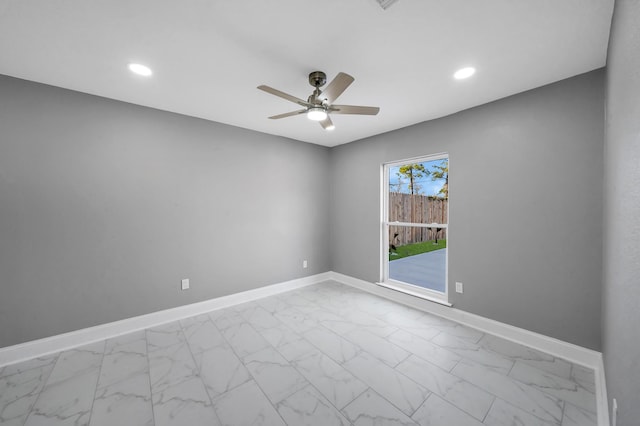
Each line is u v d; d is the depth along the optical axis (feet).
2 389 5.73
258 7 4.44
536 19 4.66
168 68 6.41
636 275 2.67
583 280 6.54
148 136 8.79
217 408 5.20
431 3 4.31
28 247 6.96
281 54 5.82
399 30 5.01
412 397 5.47
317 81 6.57
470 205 8.69
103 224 8.01
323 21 4.77
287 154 12.59
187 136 9.61
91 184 7.81
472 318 8.63
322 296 11.73
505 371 6.30
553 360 6.72
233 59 6.02
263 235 11.78
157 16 4.65
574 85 6.64
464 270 8.87
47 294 7.20
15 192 6.80
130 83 7.16
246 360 6.81
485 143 8.32
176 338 7.96
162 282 9.10
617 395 3.61
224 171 10.55
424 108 8.73
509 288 7.84
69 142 7.47
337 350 7.26
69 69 6.44
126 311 8.40
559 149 6.89
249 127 11.01
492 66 6.24
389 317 9.42
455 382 5.92
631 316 2.85
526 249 7.49
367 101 8.18
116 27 4.94
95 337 7.81
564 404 5.23
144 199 8.73
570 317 6.74
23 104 6.87
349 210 13.43
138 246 8.63
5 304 6.69
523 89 7.37
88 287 7.77
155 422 4.87
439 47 5.54
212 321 9.18
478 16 4.60
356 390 5.69
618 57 3.79
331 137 12.52
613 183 4.34
